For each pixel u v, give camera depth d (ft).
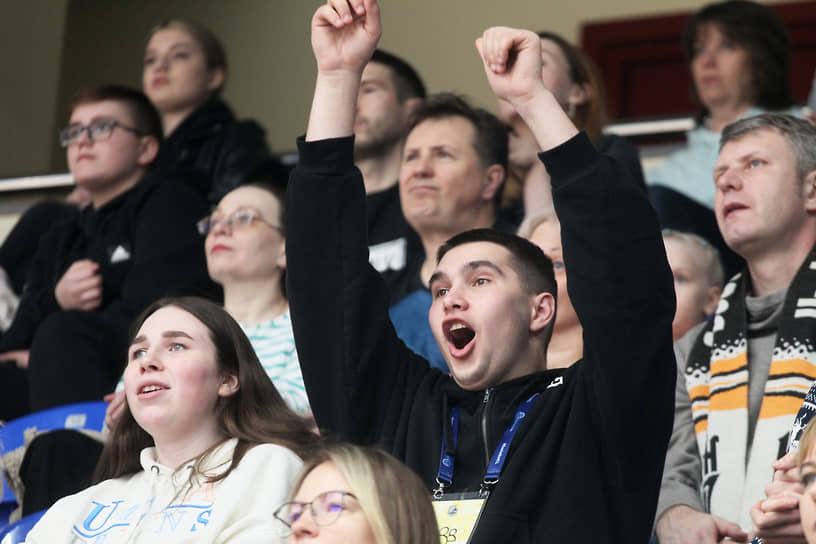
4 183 45.55
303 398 26.66
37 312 35.22
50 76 52.37
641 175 32.17
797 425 19.48
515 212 31.40
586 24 53.36
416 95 34.50
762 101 35.09
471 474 18.99
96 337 31.12
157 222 33.53
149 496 20.39
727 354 24.25
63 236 36.01
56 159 51.98
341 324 20.22
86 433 25.50
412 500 15.81
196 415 20.90
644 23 52.65
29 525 22.77
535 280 20.22
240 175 36.40
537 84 19.08
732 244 24.88
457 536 18.12
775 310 24.29
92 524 20.48
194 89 39.24
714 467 23.22
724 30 35.35
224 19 54.34
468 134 30.19
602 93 32.60
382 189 33.68
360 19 20.76
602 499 18.08
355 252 20.38
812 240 24.66
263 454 20.22
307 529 15.51
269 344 27.96
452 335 20.21
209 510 19.63
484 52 19.38
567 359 25.94
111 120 35.60
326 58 20.72
